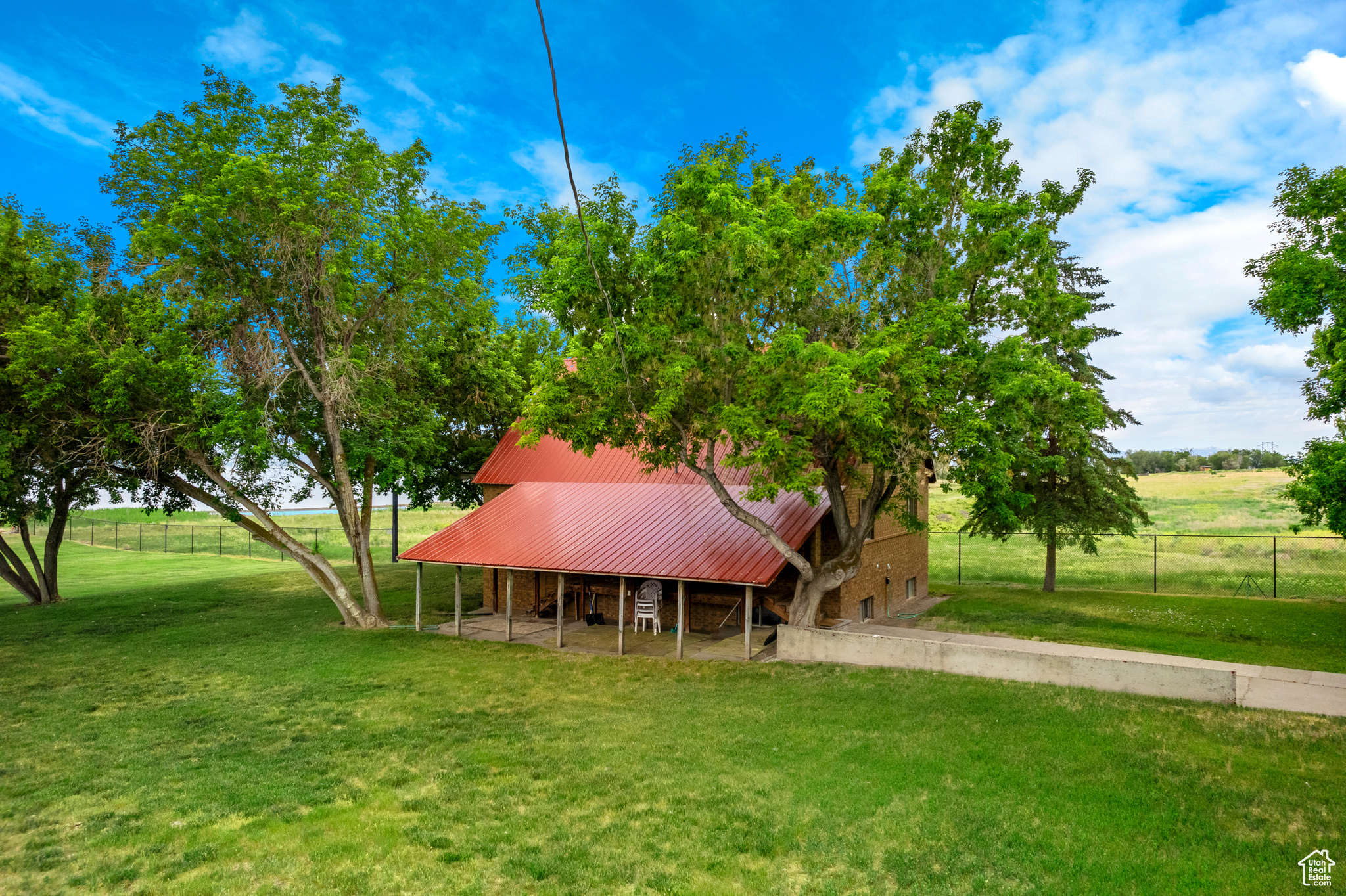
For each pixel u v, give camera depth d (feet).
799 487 50.24
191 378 68.95
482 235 80.18
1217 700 43.62
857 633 61.00
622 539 67.72
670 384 49.06
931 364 47.47
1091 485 87.97
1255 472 326.24
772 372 50.83
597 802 33.32
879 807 31.58
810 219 49.29
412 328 81.00
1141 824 29.09
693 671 56.90
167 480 80.84
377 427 79.10
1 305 70.95
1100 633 64.90
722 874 26.68
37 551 174.91
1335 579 98.73
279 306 74.59
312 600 97.50
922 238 52.70
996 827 29.32
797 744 39.65
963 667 51.44
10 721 47.70
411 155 75.36
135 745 42.75
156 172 69.67
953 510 208.64
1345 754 35.09
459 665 61.05
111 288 76.07
